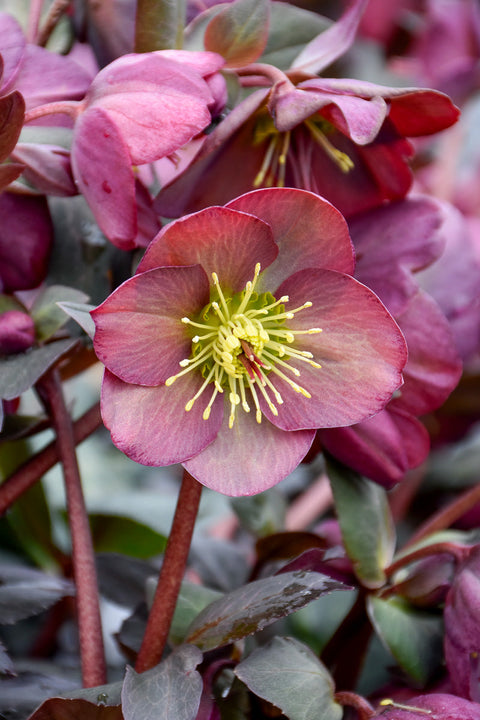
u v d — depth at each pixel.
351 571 0.53
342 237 0.47
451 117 0.49
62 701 0.47
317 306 0.48
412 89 0.47
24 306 0.51
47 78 0.51
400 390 0.52
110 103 0.48
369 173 0.51
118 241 0.48
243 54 0.50
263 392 0.48
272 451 0.48
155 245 0.46
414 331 0.52
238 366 0.49
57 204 0.52
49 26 0.53
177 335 0.48
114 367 0.47
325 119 0.50
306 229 0.47
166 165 0.54
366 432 0.51
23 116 0.47
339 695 0.48
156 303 0.47
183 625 0.51
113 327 0.47
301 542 0.55
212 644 0.48
